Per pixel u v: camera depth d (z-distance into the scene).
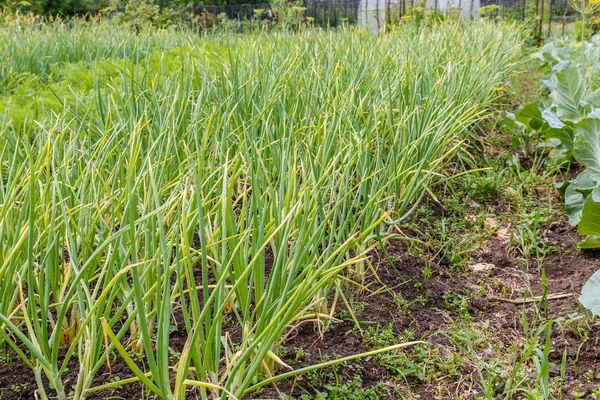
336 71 4.32
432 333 2.88
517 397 2.45
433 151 3.63
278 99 3.70
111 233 2.35
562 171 4.97
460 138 5.04
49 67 6.81
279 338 2.45
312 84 4.23
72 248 2.07
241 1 21.84
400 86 4.10
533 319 3.00
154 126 3.31
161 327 1.79
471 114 4.56
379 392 2.46
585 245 3.53
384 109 3.77
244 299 2.18
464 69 4.99
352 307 2.94
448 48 6.15
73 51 7.52
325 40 6.74
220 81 4.11
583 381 2.52
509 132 5.87
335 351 2.63
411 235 3.84
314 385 2.42
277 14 11.57
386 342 2.71
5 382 2.32
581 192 3.81
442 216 4.14
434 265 3.54
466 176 4.70
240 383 1.97
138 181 2.36
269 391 2.34
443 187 4.55
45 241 2.34
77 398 2.00
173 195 2.47
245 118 3.60
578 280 3.33
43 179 3.25
